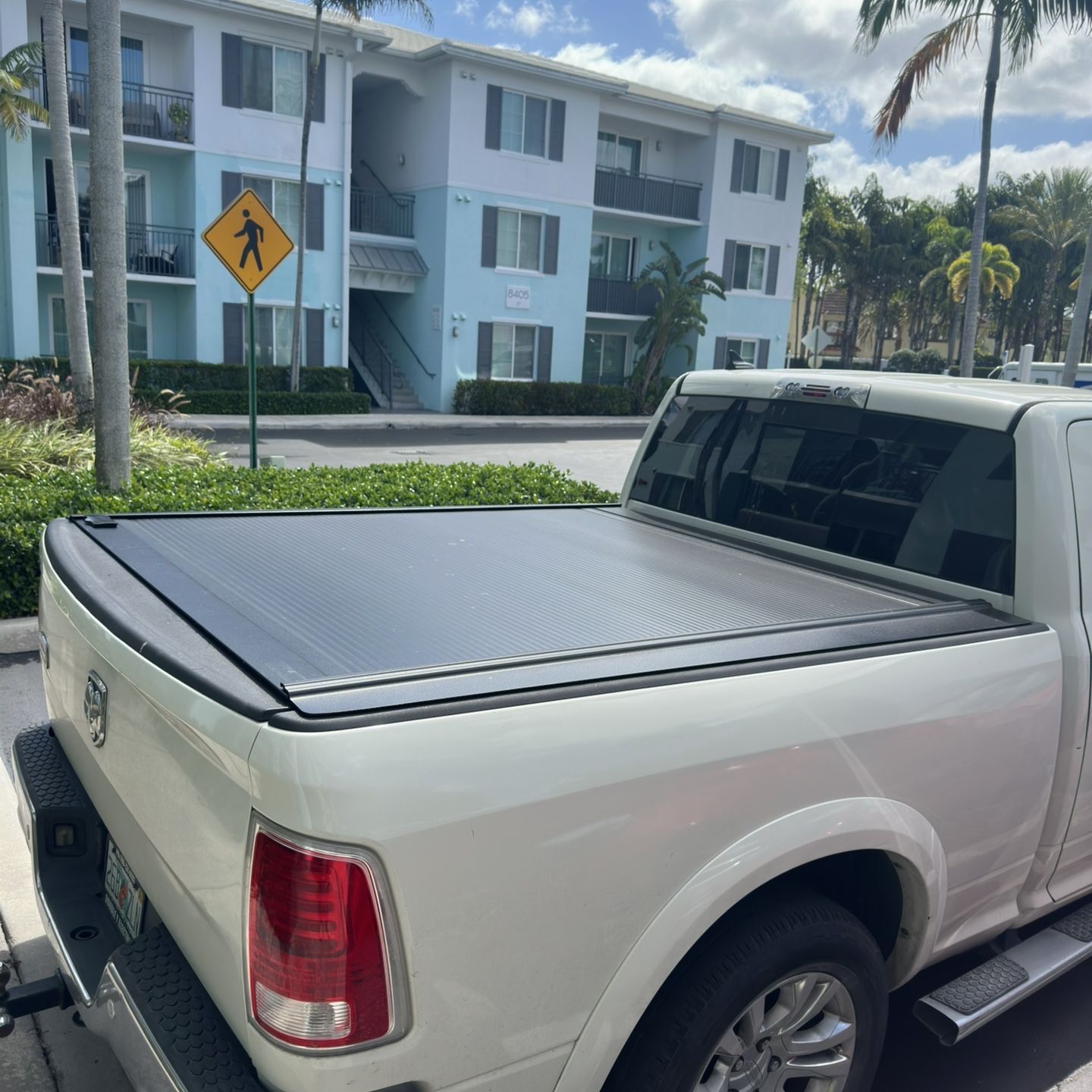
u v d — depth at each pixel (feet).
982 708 7.40
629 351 108.58
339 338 85.66
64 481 23.61
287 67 78.95
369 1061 4.91
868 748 6.69
